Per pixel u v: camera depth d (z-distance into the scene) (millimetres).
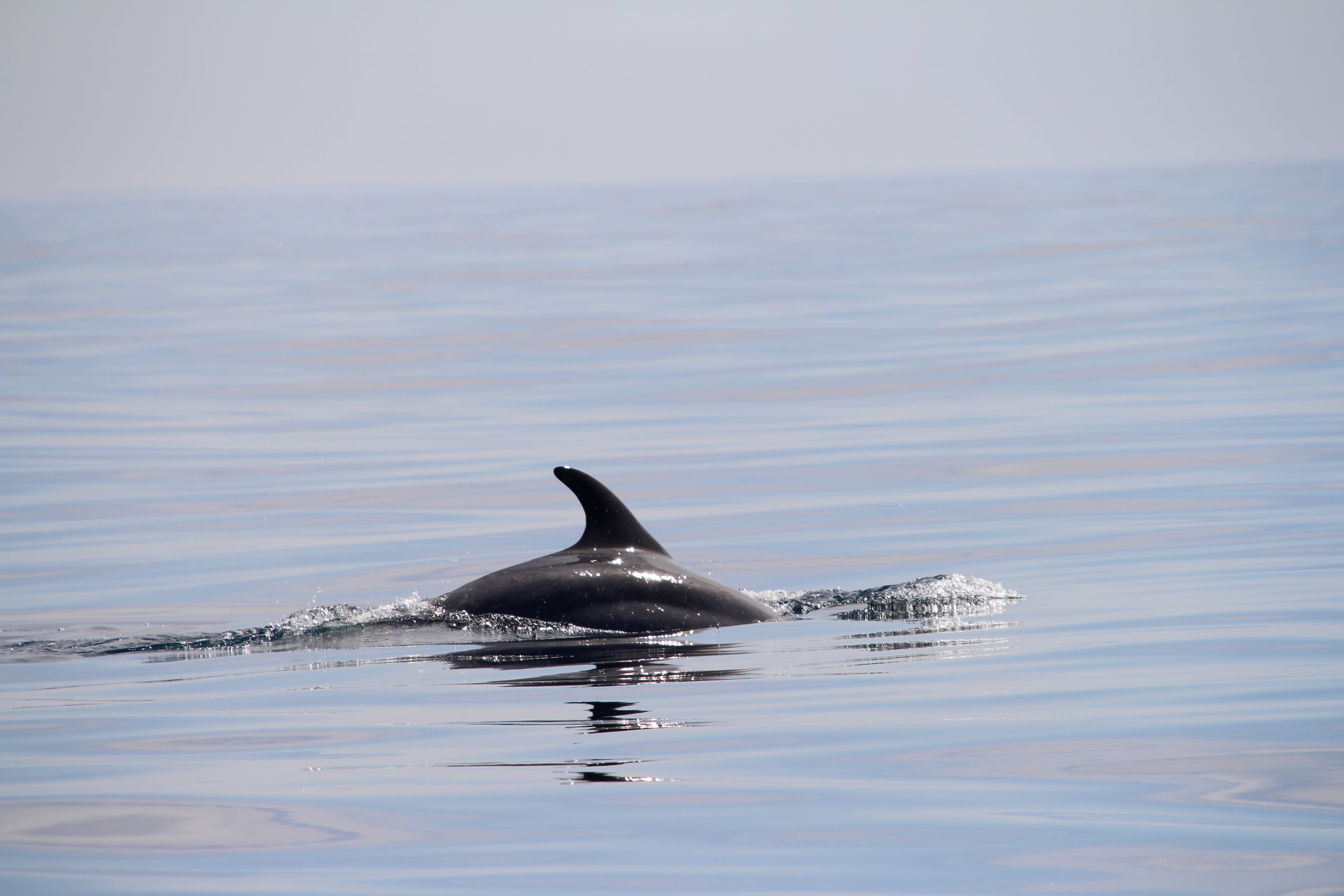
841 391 100562
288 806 27984
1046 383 100812
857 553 57344
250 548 61312
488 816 27031
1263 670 36500
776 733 31953
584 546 46094
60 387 112562
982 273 195000
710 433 86062
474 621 43344
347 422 94625
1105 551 55156
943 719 32906
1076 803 27000
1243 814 26156
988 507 64625
